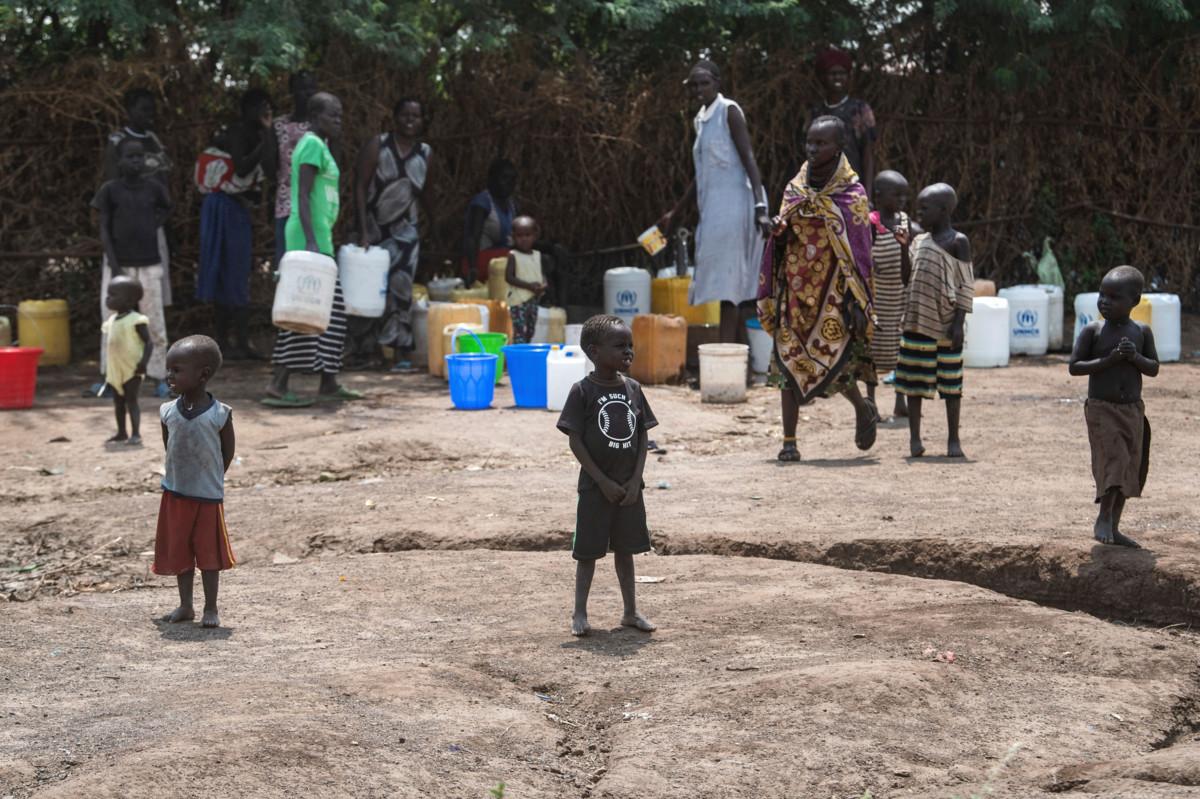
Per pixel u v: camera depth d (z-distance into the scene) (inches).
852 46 626.5
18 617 228.5
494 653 201.9
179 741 154.0
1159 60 644.7
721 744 159.8
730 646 201.5
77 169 567.8
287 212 480.1
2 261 562.9
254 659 202.7
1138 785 143.1
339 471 356.8
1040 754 158.2
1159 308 539.5
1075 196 653.9
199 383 221.6
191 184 574.2
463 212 617.6
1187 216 654.5
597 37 637.3
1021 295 569.3
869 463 344.2
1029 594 238.1
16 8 506.6
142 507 314.0
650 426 212.4
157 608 237.0
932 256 338.6
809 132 343.0
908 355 343.9
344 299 477.4
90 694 183.5
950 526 263.0
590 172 620.7
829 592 232.7
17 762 152.9
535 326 526.6
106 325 379.6
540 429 400.8
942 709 171.6
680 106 610.9
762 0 593.6
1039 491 297.0
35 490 334.3
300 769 148.0
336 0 517.0
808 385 346.9
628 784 149.3
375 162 507.5
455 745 160.1
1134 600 226.1
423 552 275.0
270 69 561.3
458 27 605.0
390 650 206.4
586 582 211.0
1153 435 370.3
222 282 530.6
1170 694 180.7
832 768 152.6
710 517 286.0
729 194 466.3
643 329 499.2
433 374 501.7
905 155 637.3
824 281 342.0
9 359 429.1
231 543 287.1
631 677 188.7
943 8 583.5
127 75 545.0
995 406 434.3
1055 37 628.4
